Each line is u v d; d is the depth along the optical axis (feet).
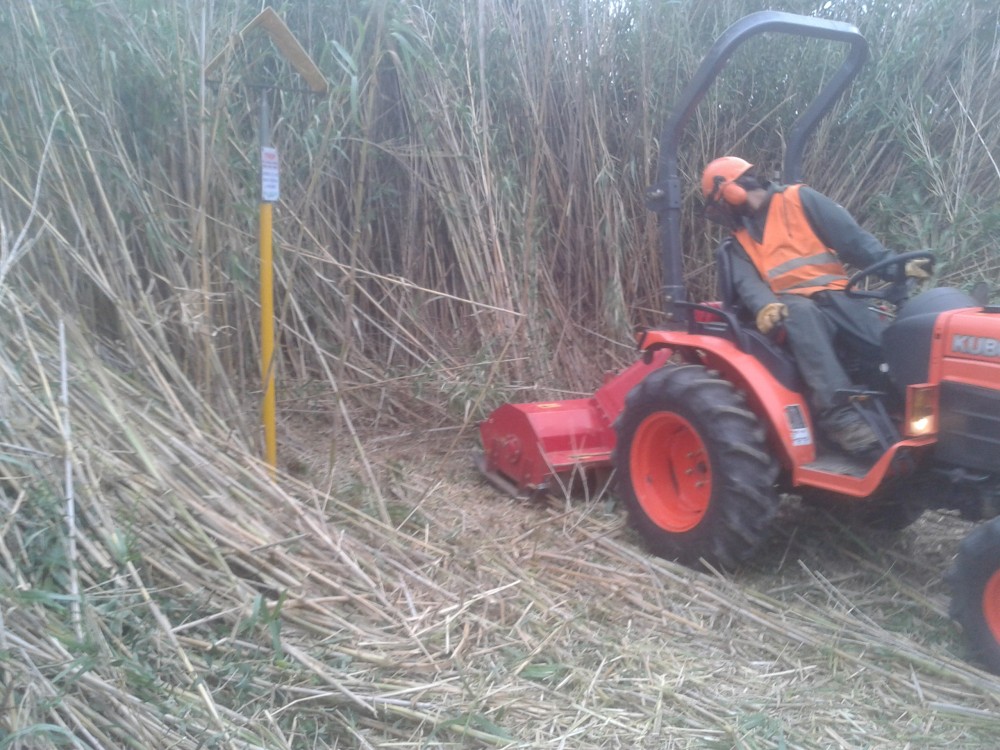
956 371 11.75
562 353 21.53
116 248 15.02
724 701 10.57
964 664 11.41
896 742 10.03
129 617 10.08
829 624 12.45
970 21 22.41
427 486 16.57
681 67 22.80
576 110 22.36
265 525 12.39
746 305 13.93
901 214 21.45
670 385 14.06
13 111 14.60
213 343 15.10
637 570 13.92
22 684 8.40
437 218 22.00
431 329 21.71
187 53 16.11
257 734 9.16
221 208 16.84
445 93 20.61
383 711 9.79
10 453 10.75
